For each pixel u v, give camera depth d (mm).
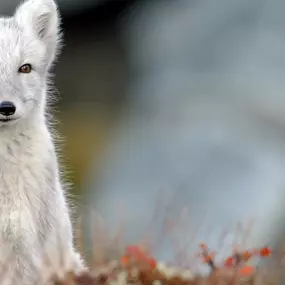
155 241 11281
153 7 20422
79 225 10328
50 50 9711
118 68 20719
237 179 16266
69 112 20438
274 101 17406
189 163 16734
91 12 21391
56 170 9172
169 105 18078
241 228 11711
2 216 8664
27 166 8805
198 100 17875
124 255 9859
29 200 8766
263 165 16391
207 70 18562
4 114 8547
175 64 19016
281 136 16859
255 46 18422
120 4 21016
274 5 18734
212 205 15844
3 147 8742
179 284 9383
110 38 21094
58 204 9203
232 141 16859
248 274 9250
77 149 19062
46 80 9562
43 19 9586
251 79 17953
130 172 17141
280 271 9828
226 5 19203
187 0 19812
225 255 10555
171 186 16484
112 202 16594
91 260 10516
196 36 19141
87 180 17969
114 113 20188
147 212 15984
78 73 20938
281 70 17969
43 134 9031
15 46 8938
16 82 8805
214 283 9016
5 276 8664
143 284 9398
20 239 8664
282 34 18422
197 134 17156
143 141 17688
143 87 19297
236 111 17391
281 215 15016
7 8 19422
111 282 9219
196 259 10469
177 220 11992
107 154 18125
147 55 19797
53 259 9055
